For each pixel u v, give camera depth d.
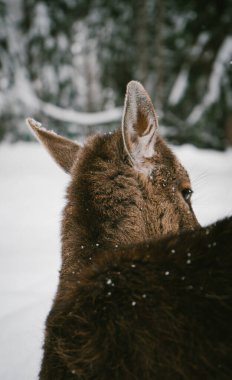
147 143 2.85
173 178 3.02
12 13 24.67
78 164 2.93
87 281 2.32
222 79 22.64
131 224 2.69
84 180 2.80
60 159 3.38
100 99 26.25
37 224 8.45
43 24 24.48
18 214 9.16
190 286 2.13
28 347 4.05
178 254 2.26
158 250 2.32
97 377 2.13
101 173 2.79
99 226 2.67
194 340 2.02
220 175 12.86
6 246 7.18
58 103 25.05
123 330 2.10
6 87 22.92
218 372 1.97
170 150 3.11
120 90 26.22
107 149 2.88
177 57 25.27
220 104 22.66
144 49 25.09
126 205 2.73
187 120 22.91
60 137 3.41
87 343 2.16
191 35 24.22
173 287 2.15
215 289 2.11
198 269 2.19
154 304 2.12
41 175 13.03
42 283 5.58
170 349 2.02
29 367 3.80
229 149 22.81
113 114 23.41
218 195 9.94
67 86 25.12
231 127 22.70
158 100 24.25
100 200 2.72
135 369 2.05
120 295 2.19
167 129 22.81
